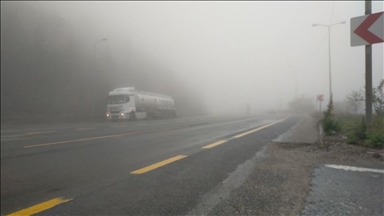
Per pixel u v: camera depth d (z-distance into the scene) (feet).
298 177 21.68
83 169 26.53
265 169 24.71
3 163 29.07
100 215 15.90
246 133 57.31
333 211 15.06
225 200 17.58
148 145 41.29
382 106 25.93
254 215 15.16
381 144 28.30
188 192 19.34
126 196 18.85
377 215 14.47
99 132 61.67
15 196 19.42
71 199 18.60
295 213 15.10
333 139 37.42
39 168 26.96
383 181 19.79
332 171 22.63
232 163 27.76
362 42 27.25
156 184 21.29
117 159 31.04
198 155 32.45
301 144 38.09
